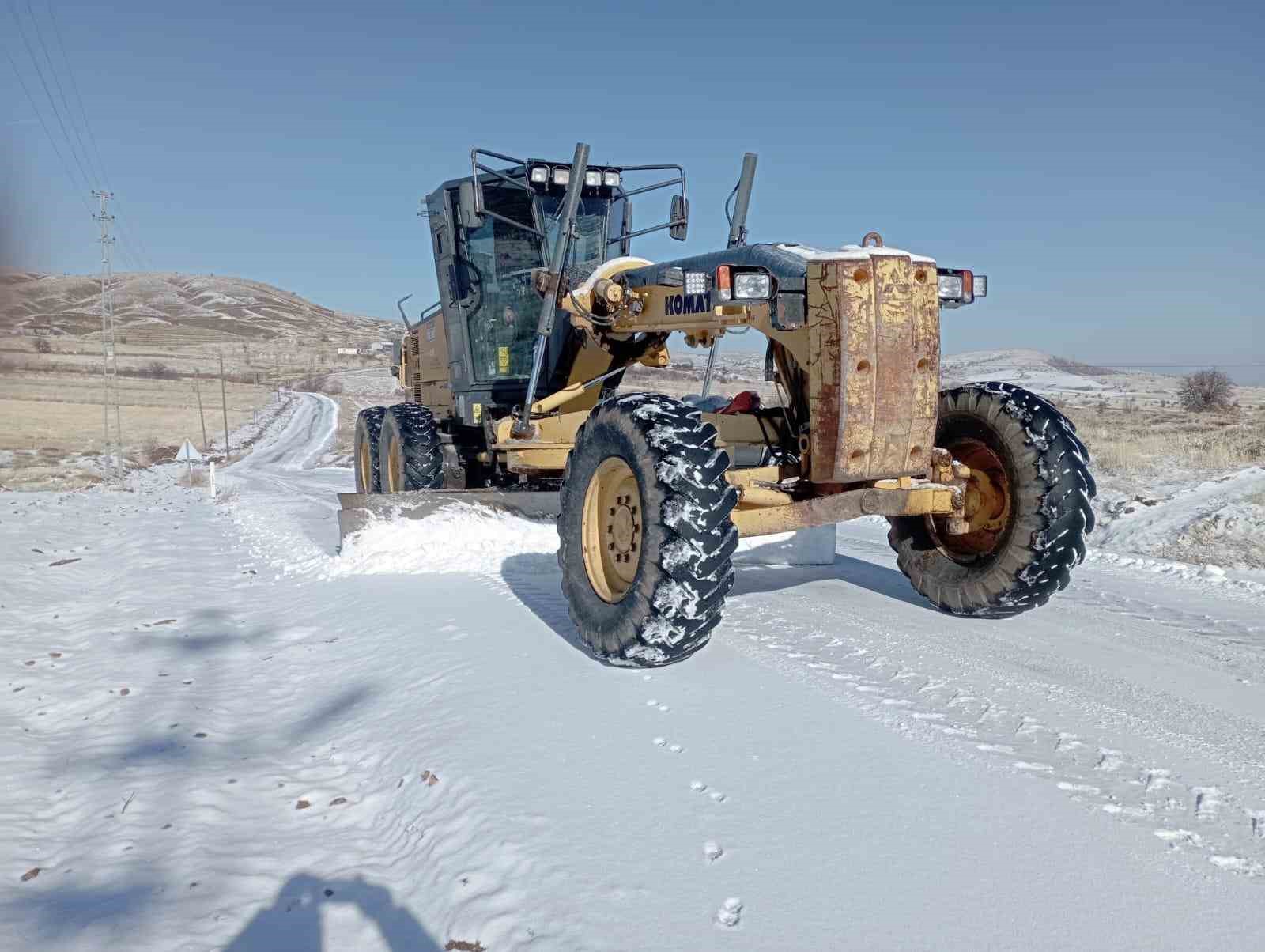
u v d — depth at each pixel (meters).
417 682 4.49
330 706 4.47
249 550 9.77
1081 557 4.86
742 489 4.57
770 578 6.53
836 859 2.62
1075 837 2.71
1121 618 5.45
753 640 4.82
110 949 2.55
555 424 6.77
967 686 4.07
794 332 4.66
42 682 5.29
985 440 5.10
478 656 4.69
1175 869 2.53
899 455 4.46
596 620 4.52
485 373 8.38
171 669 5.27
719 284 4.37
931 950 2.20
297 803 3.50
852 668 4.34
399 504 7.53
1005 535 5.00
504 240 8.22
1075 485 4.76
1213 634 5.09
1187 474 12.05
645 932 2.32
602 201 8.09
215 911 2.74
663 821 2.89
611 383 7.45
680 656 4.26
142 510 15.14
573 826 2.88
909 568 5.61
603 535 4.71
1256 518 8.81
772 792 3.04
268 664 5.27
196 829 3.31
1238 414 30.12
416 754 3.62
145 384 101.19
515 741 3.58
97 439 53.28
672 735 3.56
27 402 73.56
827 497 4.63
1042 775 3.13
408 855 3.01
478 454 9.15
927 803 2.93
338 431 69.69
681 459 4.11
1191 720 3.66
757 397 5.73
